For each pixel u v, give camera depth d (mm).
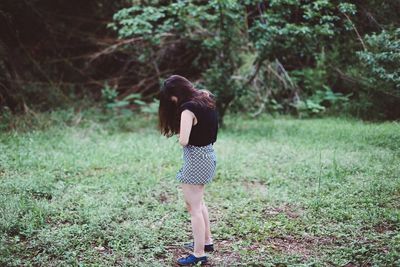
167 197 6094
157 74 13469
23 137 8883
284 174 6879
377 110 11188
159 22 11289
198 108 3990
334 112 12086
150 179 6648
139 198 5941
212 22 10094
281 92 12773
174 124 4145
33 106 11031
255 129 10227
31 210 5297
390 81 9195
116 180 6582
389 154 7496
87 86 13680
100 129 10078
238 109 12133
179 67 13680
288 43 9477
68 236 4707
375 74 9398
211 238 4664
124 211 5438
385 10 9539
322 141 8797
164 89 4074
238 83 11477
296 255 4336
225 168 7230
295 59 12922
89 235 4730
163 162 7645
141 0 11500
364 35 9812
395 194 5824
